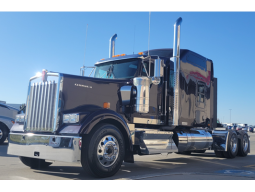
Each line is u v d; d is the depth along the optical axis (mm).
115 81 5895
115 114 5254
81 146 4727
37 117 5469
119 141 5219
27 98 5742
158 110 6727
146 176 5254
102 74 6883
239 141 9922
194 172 5926
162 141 6609
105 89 5715
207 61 8844
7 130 11586
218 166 7176
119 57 6691
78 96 5344
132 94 6023
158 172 5898
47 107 5301
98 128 4957
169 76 7105
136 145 6117
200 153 10844
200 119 8336
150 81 5961
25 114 5711
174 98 7043
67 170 5902
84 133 4738
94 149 4840
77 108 5305
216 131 9297
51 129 5121
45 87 5430
